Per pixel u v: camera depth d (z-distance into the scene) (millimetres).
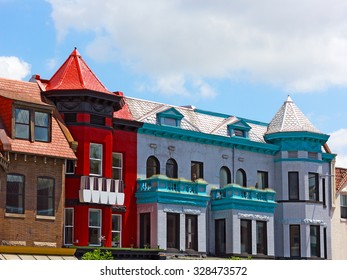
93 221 59688
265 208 70188
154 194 62688
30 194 54438
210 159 69938
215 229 68375
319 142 75562
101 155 60281
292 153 74438
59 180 56094
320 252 74312
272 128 75812
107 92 61094
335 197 78500
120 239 62562
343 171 81188
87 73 61781
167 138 67062
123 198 60812
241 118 74875
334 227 78000
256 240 68875
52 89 59375
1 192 52688
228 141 71000
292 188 74188
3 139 52750
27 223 54062
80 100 59312
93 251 56281
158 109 67812
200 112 72250
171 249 63000
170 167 67125
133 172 64188
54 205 55562
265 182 74250
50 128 56156
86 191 58188
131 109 66500
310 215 73812
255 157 73750
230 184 68062
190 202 64938
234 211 67250
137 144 64812
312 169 74812
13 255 52312
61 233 55656
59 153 56000
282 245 73250
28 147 54469
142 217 63656
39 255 53812
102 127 60281
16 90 59000
